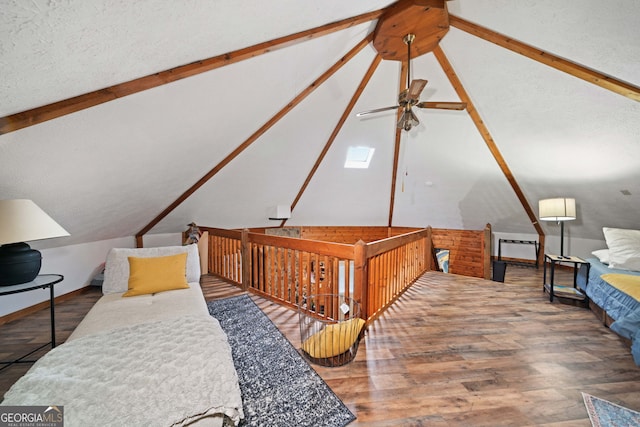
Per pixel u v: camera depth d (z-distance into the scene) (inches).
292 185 199.6
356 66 122.4
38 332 103.7
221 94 94.3
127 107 75.0
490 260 191.9
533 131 128.2
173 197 159.5
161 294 98.7
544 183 156.8
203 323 70.4
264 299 136.7
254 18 62.6
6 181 76.5
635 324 83.9
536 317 114.0
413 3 82.7
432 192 209.6
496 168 166.9
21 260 80.0
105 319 77.7
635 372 76.5
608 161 122.7
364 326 97.1
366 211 243.6
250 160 162.2
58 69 51.1
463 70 118.0
